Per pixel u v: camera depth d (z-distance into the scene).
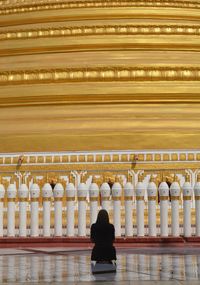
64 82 33.88
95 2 37.19
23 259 20.98
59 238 27.36
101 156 31.31
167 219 27.80
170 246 26.58
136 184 29.55
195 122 32.38
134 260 20.30
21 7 38.28
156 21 36.84
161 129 31.92
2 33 36.81
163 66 33.78
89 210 29.27
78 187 28.39
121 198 30.02
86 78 33.69
